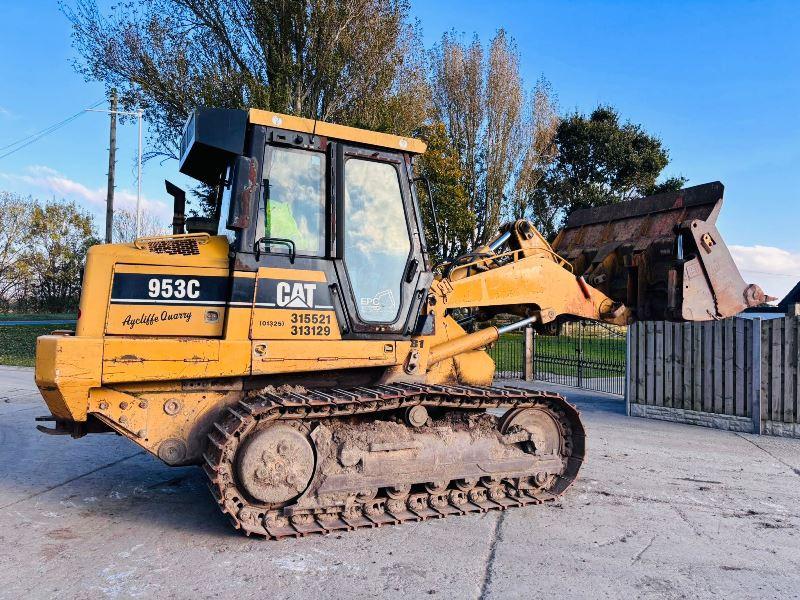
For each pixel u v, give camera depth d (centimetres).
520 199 3089
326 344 522
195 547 473
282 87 1864
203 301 500
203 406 517
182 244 509
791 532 526
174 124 2003
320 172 537
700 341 1047
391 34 1978
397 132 2067
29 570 430
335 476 504
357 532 507
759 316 1064
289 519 498
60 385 458
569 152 3919
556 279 679
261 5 1861
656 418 1098
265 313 503
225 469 474
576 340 1684
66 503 581
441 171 2405
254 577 420
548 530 520
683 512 576
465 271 659
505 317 811
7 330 2798
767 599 398
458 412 592
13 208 4494
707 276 668
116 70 1947
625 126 3944
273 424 493
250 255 502
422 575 425
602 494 630
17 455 770
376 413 557
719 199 669
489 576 425
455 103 2997
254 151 508
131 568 434
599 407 1234
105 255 488
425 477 539
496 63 2964
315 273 523
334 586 407
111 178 2617
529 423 603
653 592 405
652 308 702
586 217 812
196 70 1925
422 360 580
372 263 552
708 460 788
